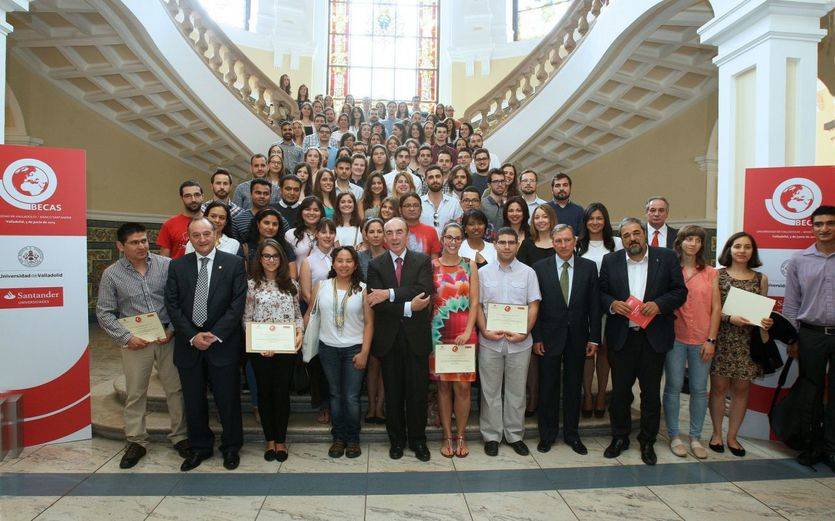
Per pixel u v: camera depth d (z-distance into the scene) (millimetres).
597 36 6488
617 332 3613
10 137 7188
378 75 13344
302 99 10297
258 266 3498
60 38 6398
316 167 6055
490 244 4199
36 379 3721
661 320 3510
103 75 7207
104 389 4816
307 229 4203
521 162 9672
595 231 4102
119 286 3479
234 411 3424
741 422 3744
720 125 4336
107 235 8445
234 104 8016
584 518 2818
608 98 7523
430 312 3625
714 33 4250
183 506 2906
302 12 12797
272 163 5438
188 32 7105
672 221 8023
